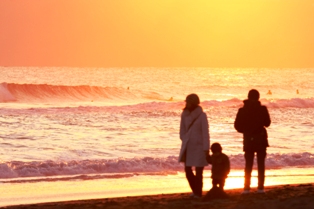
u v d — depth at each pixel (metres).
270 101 184.88
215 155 32.69
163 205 30.05
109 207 29.81
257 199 31.23
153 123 117.62
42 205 32.38
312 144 80.94
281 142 83.00
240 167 57.38
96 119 126.56
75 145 77.44
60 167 54.03
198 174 31.92
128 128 105.69
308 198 30.09
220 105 182.88
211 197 32.16
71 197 39.81
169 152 70.94
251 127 33.22
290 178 49.44
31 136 88.94
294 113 152.50
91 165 54.94
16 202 37.53
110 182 47.66
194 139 31.72
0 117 126.56
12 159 62.78
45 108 152.12
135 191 42.69
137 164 56.53
